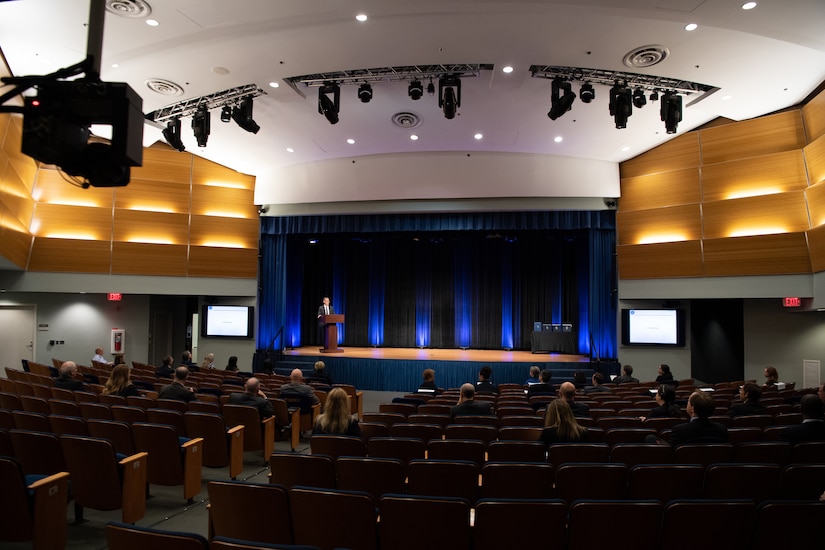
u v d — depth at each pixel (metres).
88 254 12.74
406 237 17.14
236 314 14.12
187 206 13.65
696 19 6.97
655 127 10.89
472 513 3.38
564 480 3.44
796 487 3.37
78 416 5.56
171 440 4.53
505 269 16.52
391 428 5.06
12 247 11.64
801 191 10.09
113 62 8.23
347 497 2.82
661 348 12.49
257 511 2.96
